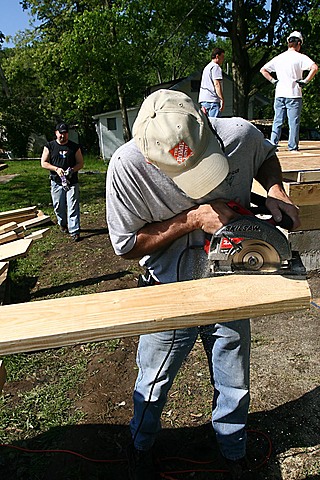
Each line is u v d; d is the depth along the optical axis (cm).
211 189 141
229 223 159
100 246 589
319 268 434
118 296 158
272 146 181
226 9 1900
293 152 564
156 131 137
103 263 521
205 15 1866
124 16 1703
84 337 137
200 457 225
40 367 311
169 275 184
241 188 176
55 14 2450
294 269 168
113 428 248
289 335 331
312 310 369
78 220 619
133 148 156
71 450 233
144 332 141
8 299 430
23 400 275
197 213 164
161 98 144
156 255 185
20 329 137
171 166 138
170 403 263
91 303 154
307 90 1712
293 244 422
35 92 3195
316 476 209
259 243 160
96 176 1368
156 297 155
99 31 1705
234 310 146
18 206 891
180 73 4244
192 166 139
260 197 188
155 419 194
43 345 135
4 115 2653
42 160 610
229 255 162
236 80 1903
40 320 143
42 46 2312
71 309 150
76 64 1761
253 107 2780
